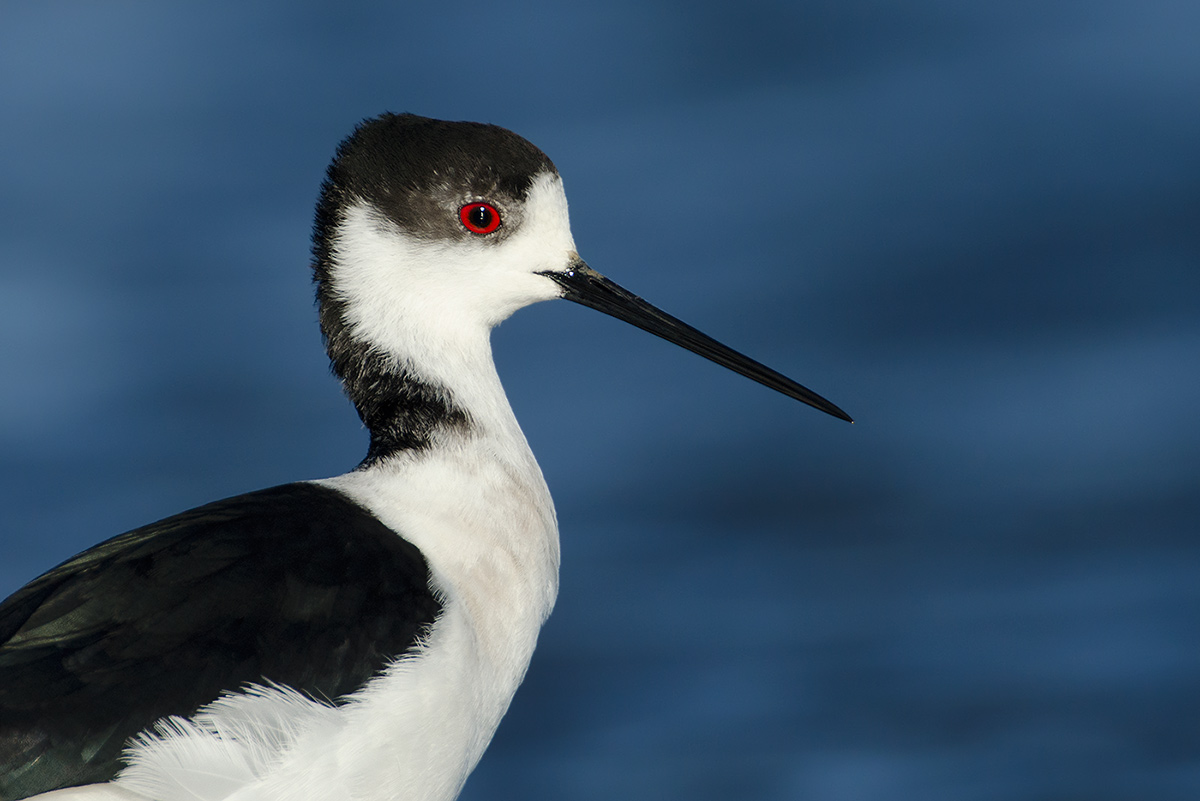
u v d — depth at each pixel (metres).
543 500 7.98
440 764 7.14
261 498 7.47
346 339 8.23
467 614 7.32
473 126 8.41
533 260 8.44
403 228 8.20
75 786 6.43
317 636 6.84
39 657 6.55
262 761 6.63
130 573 6.86
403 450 7.91
